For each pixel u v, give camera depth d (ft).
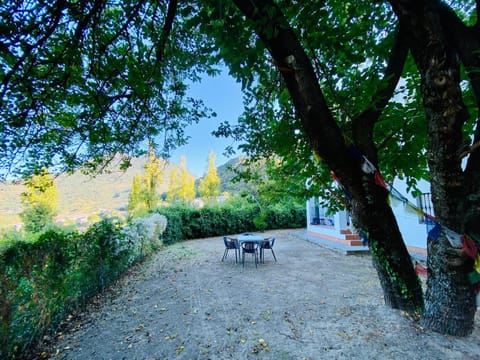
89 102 10.35
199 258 24.71
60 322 10.77
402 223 22.38
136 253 22.72
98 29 9.31
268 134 12.60
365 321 9.16
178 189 62.44
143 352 8.41
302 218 52.65
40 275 9.54
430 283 7.97
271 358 7.60
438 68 6.03
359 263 20.04
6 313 7.91
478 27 6.31
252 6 5.85
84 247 13.19
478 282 7.15
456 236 6.94
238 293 13.92
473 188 6.81
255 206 48.80
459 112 6.21
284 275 17.37
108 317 11.52
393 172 11.27
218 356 7.88
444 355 6.91
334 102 10.12
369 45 8.99
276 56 6.48
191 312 11.54
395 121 10.52
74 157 12.22
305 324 9.61
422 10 5.78
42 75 8.86
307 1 6.85
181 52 11.44
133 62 10.16
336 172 7.77
